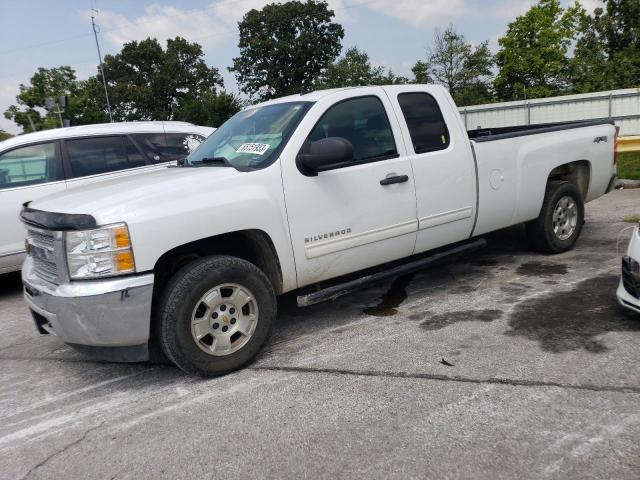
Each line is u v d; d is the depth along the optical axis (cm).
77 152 694
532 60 3956
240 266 368
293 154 399
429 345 389
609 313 414
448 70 4159
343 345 406
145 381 383
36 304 366
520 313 432
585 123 618
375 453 268
